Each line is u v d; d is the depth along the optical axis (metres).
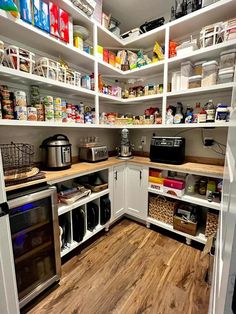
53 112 1.45
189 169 1.63
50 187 1.21
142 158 2.24
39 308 1.14
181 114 1.86
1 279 0.78
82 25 1.66
